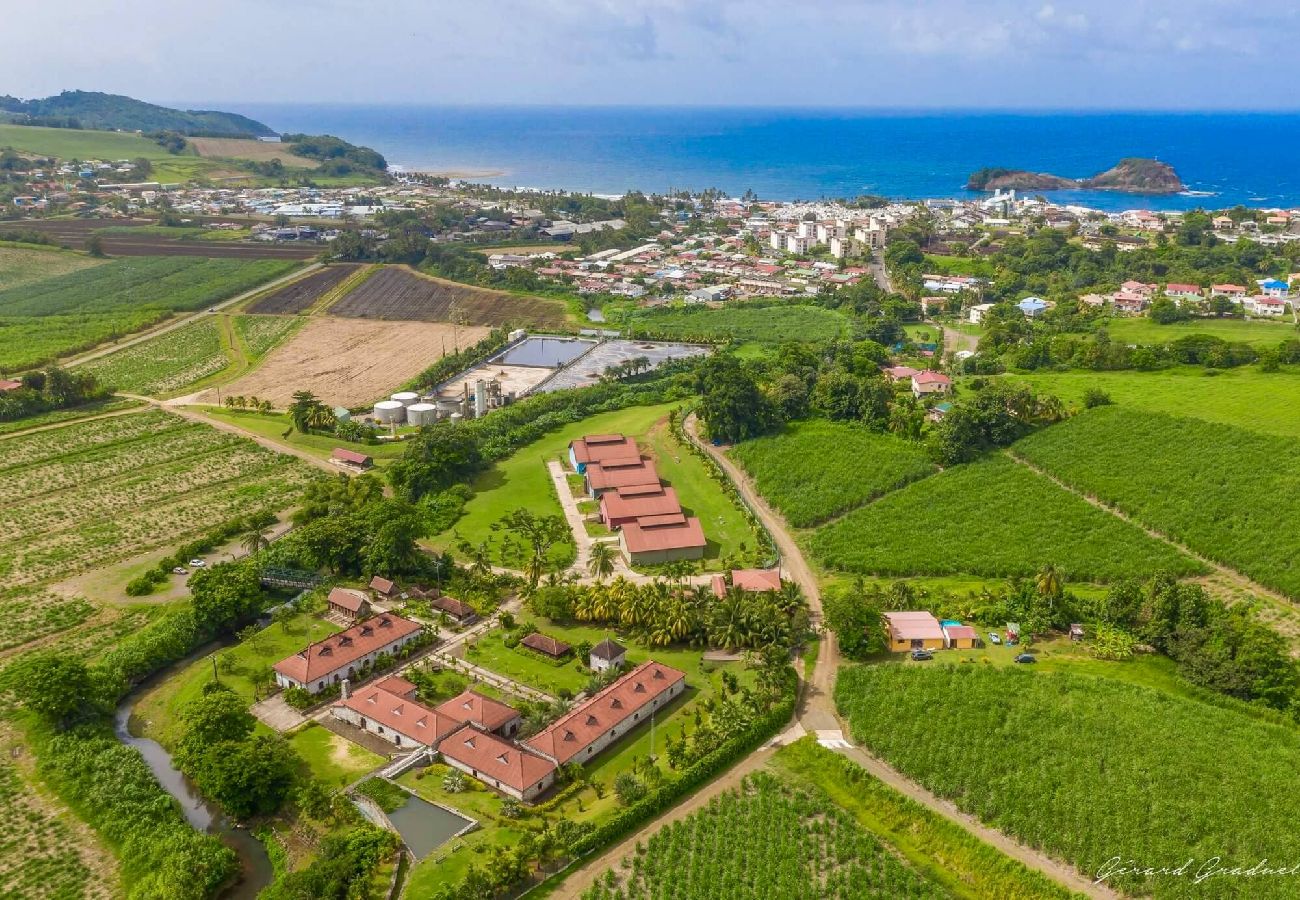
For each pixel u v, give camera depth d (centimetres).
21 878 10756
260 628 16225
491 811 11812
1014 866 10781
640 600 15925
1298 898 10231
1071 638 15712
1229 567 17525
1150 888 10488
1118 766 12231
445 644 15788
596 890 10481
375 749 13138
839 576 18138
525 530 19625
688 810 11806
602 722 13125
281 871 10900
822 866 10900
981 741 12812
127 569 18262
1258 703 13775
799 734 13350
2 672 14712
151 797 11975
